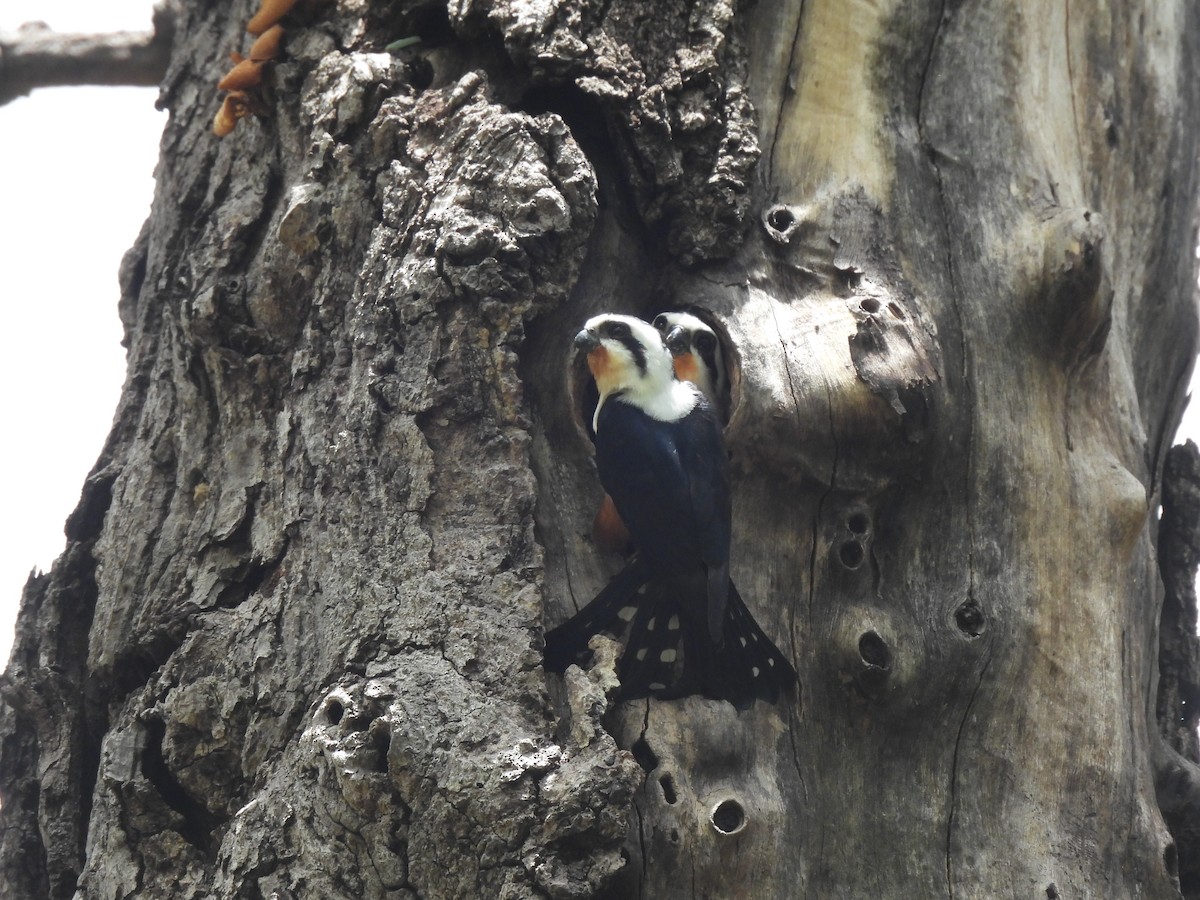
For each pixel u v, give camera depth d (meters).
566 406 9.91
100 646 10.04
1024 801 9.68
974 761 9.73
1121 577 10.41
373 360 9.55
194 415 10.43
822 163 10.77
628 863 8.48
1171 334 12.39
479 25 10.34
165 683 9.47
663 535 9.21
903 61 11.15
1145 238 12.12
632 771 8.15
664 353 9.71
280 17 11.30
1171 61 12.41
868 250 10.43
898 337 9.89
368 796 8.27
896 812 9.50
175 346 10.69
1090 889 9.50
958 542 10.04
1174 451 12.73
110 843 9.30
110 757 9.45
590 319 9.88
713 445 9.48
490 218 9.55
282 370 10.24
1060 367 10.61
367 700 8.45
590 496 9.85
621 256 10.38
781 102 10.91
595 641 8.96
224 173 11.41
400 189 9.95
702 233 10.28
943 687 9.71
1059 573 10.16
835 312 10.10
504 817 7.99
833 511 9.83
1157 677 11.69
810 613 9.70
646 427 9.39
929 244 10.62
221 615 9.61
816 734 9.52
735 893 8.81
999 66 11.38
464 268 9.45
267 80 11.21
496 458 9.27
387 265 9.82
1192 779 11.23
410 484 9.21
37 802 10.59
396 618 8.84
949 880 9.39
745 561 9.73
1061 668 9.96
